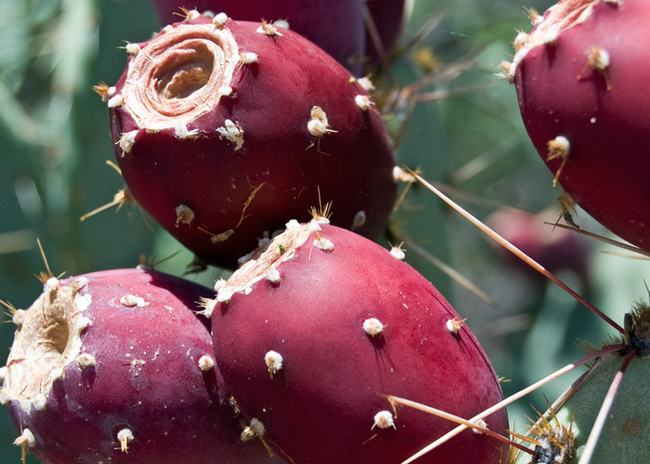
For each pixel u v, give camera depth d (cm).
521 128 90
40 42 73
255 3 33
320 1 34
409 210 42
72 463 31
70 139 48
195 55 31
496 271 98
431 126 45
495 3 95
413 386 29
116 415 30
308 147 30
